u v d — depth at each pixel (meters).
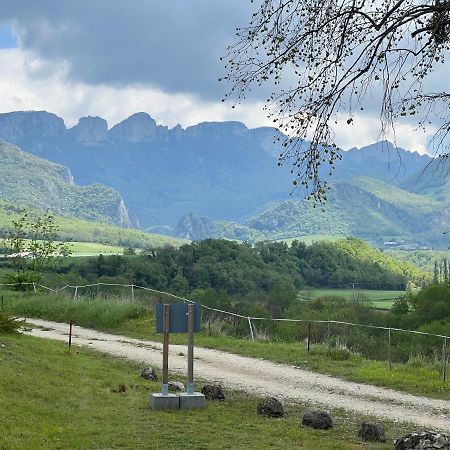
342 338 27.89
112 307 29.70
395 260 135.50
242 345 23.95
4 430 10.34
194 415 12.65
